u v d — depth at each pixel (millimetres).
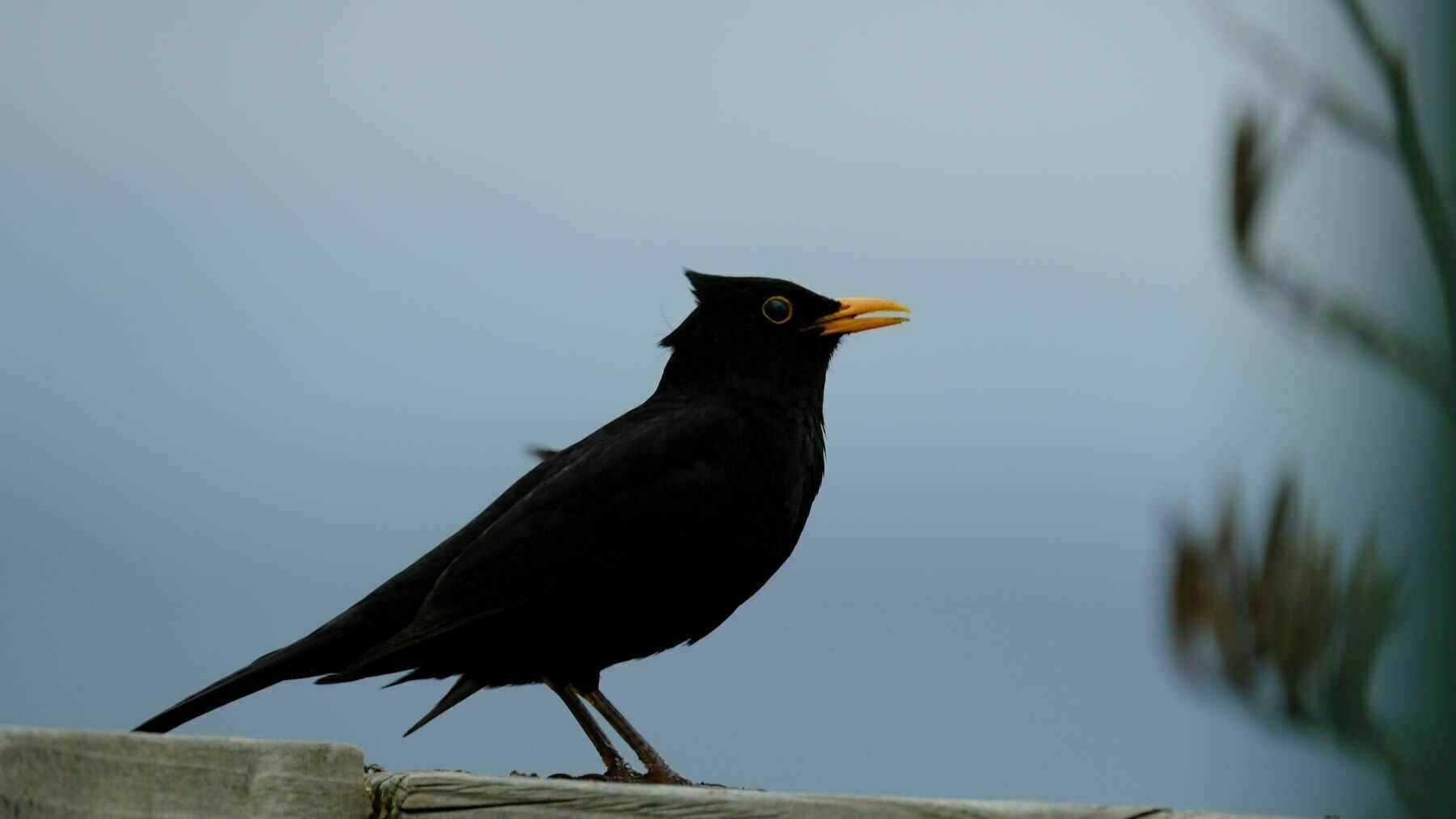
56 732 7961
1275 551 9906
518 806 8672
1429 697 10203
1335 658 9828
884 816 8383
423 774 8719
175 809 8156
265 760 8453
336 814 8609
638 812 8586
